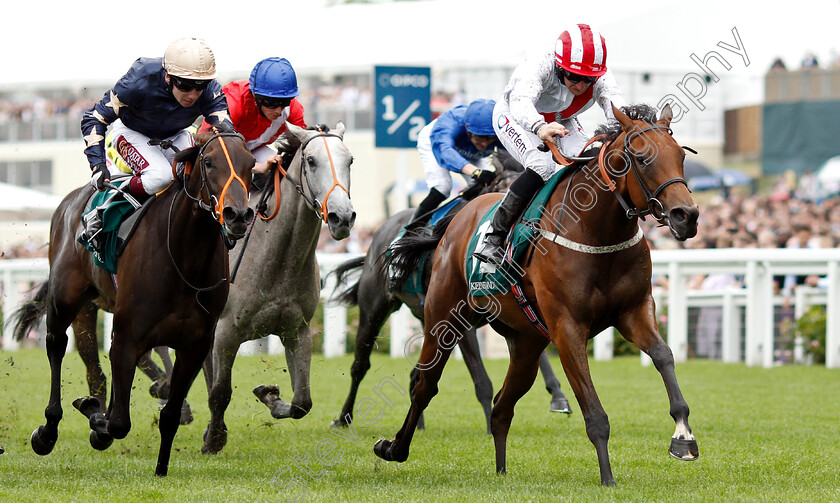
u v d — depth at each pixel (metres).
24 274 33.69
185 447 16.41
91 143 13.78
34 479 12.80
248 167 12.59
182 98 13.54
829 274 28.38
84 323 16.83
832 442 16.48
